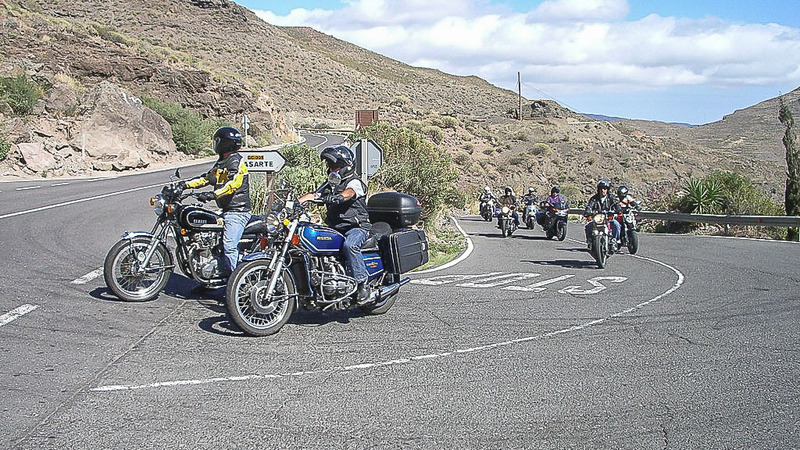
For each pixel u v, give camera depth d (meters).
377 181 18.75
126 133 39.06
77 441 5.01
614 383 6.59
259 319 7.91
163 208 8.84
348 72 138.75
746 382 6.68
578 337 8.30
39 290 9.38
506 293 11.06
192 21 128.25
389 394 6.15
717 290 11.73
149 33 113.56
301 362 6.99
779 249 18.91
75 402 5.73
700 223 27.22
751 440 5.30
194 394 6.00
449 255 16.36
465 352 7.53
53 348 7.07
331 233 8.25
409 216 9.23
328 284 8.12
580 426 5.52
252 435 5.20
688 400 6.16
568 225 30.62
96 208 18.95
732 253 17.83
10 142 32.53
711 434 5.40
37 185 26.16
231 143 8.85
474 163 65.94
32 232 14.22
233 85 62.44
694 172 78.88
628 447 5.14
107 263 8.84
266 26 151.88
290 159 20.97
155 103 48.06
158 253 9.15
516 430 5.41
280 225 7.76
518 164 68.00
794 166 26.58
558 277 13.02
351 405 5.86
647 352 7.70
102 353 7.00
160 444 5.00
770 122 171.88
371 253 8.80
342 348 7.54
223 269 9.03
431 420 5.58
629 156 78.38
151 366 6.68
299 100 111.56
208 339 7.63
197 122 49.97
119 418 5.45
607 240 14.60
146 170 37.34
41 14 60.88
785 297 11.07
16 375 6.28
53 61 50.50
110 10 118.81
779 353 7.72
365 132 23.50
